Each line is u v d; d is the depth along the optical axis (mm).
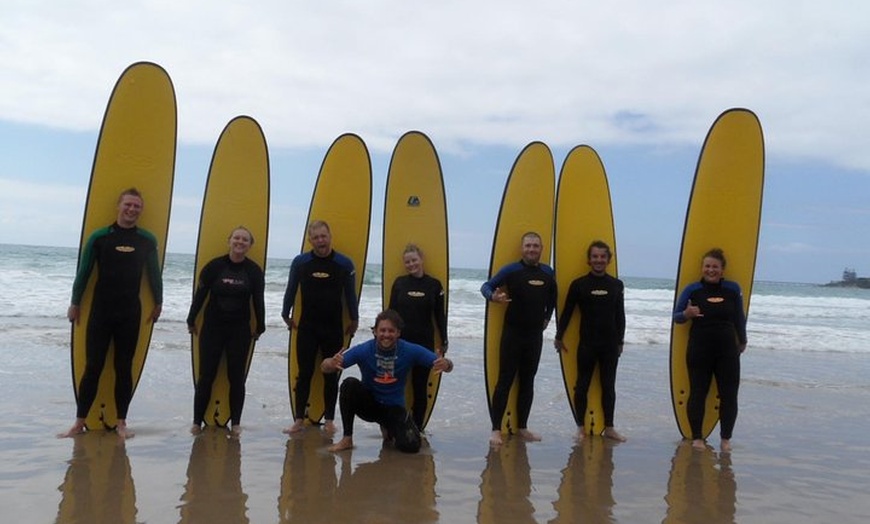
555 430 5582
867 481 4355
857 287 68250
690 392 5199
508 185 5523
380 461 4406
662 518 3551
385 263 5605
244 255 5145
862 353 12695
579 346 5332
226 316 5031
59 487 3645
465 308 17047
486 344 5293
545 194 5605
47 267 21672
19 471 3895
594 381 5469
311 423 5445
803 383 8609
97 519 3227
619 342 5324
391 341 4590
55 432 4809
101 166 5043
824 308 25266
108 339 4844
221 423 5281
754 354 11977
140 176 5160
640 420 6082
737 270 5547
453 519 3428
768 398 7434
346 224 5715
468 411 6145
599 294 5246
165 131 5258
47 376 6758
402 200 5684
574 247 5602
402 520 3381
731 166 5602
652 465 4566
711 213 5555
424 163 5746
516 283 5125
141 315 5074
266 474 4035
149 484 3764
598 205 5734
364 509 3514
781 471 4527
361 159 5773
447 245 5684
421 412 5180
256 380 7078
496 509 3596
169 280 20312
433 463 4410
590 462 4590
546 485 4039
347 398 4637
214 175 5496
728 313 5082
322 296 5152
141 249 4883
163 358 8117
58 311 12938
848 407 7070
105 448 4457
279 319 13008
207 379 5008
